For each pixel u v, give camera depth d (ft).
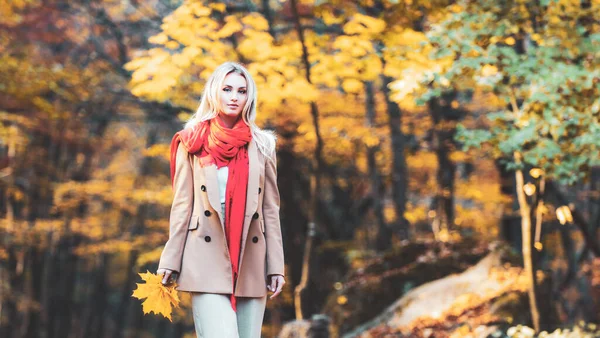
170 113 49.34
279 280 13.33
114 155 88.17
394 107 49.75
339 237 71.00
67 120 58.23
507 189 51.39
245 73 13.28
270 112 41.22
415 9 26.89
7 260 70.79
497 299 30.25
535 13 25.21
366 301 38.93
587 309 54.44
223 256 12.82
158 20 51.21
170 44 25.88
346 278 42.52
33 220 67.51
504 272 32.65
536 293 26.81
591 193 51.24
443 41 24.86
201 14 25.82
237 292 12.99
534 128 23.70
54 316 84.28
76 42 56.65
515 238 51.52
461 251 40.45
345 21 28.40
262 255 13.23
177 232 12.89
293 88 25.46
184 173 13.00
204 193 12.85
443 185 51.70
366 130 48.52
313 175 33.73
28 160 61.93
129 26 53.57
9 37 47.67
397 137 51.39
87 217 67.15
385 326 32.32
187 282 12.74
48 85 46.78
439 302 32.58
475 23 25.00
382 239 58.95
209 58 25.95
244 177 12.93
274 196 13.57
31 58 50.49
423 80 24.38
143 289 12.76
